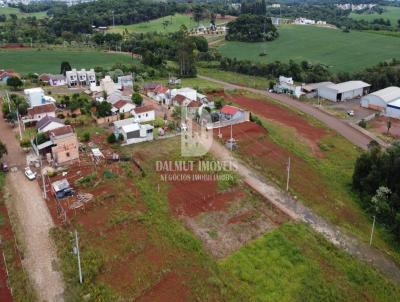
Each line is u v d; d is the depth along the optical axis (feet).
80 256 128.26
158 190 171.42
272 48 607.37
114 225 144.25
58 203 156.87
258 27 652.48
